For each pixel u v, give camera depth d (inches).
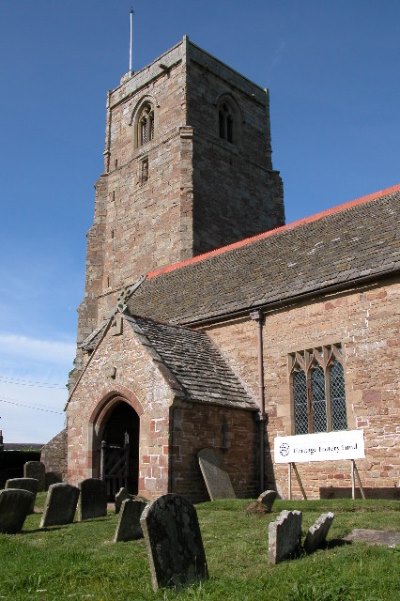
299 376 631.8
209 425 589.0
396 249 583.2
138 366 604.7
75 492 482.6
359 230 692.1
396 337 550.0
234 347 695.7
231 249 940.6
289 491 578.2
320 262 670.5
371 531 351.9
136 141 1402.6
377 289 574.9
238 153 1381.6
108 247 1358.3
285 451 584.1
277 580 247.1
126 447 681.6
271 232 894.4
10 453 1242.6
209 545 338.6
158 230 1255.5
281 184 1445.6
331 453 551.2
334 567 264.5
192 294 838.5
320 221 812.6
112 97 1504.7
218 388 626.2
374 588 228.4
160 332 666.2
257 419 641.0
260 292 695.7
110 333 652.1
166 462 542.0
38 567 298.7
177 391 562.9
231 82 1438.2
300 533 316.2
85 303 1325.0
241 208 1339.8
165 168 1286.9
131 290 1046.4
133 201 1336.1
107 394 631.8
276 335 655.8
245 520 415.2
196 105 1332.4
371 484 538.0
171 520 267.7
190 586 248.5
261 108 1513.3
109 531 412.5
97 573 282.4
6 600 242.7
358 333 579.8
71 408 679.1
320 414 602.2
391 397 541.0
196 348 684.1
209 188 1277.1
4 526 421.4
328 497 567.2
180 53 1352.1
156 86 1392.7
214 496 547.2
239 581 251.3
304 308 634.8
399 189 757.3
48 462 1027.3
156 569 254.2
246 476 614.5
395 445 528.7
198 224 1222.3
